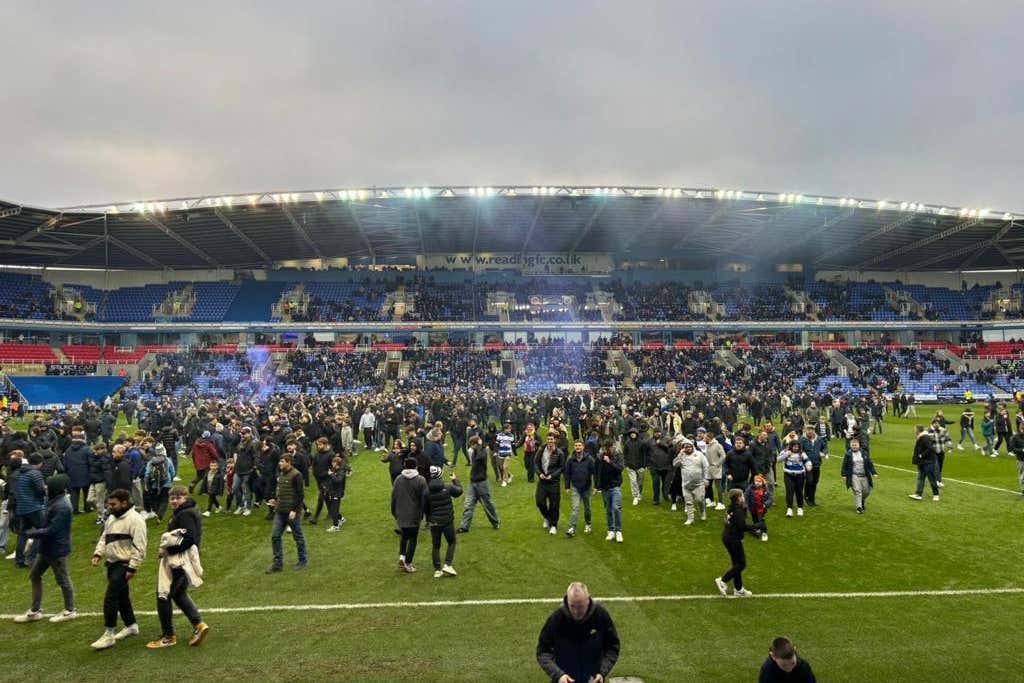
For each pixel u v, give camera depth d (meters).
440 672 7.05
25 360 46.53
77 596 9.55
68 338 52.56
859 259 61.62
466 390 45.22
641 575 10.27
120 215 42.25
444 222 48.94
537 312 57.25
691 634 8.02
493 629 8.20
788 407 31.80
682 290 61.31
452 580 10.10
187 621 8.62
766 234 52.47
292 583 10.02
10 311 48.12
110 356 50.56
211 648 7.71
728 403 30.69
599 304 58.66
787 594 9.39
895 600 9.14
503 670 7.08
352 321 54.25
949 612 8.70
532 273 62.59
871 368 52.28
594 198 42.66
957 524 13.30
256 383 47.22
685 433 18.94
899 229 49.44
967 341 59.91
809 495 14.95
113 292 56.72
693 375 50.66
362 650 7.62
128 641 7.96
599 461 12.43
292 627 8.31
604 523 13.64
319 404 31.59
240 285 58.69
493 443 21.62
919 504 15.19
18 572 10.64
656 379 50.03
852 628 8.19
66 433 17.22
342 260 61.62
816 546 11.79
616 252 62.44
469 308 57.50
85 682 6.89
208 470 15.45
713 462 15.06
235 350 51.75
